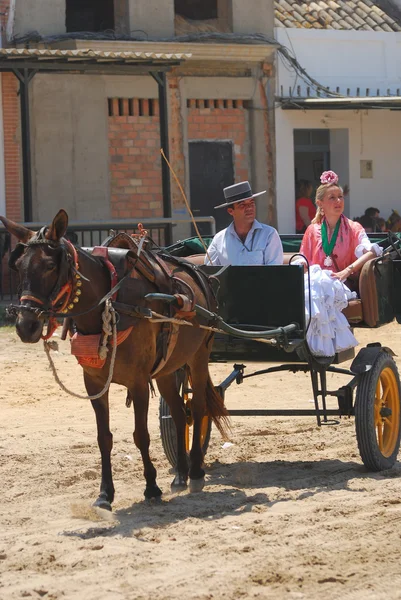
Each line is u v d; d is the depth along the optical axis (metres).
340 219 10.16
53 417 12.04
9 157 21.94
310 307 8.96
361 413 8.95
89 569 6.36
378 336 17.47
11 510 7.94
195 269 8.94
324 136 26.31
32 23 22.05
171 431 9.33
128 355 7.70
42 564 6.46
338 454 9.92
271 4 24.62
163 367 8.39
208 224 24.44
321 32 25.22
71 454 10.01
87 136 22.70
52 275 7.09
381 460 9.08
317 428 11.19
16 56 19.08
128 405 8.30
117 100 23.06
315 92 25.16
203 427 9.81
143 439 7.98
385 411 9.36
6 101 21.78
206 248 10.27
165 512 7.73
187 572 6.26
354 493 8.26
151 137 23.42
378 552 6.61
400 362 15.08
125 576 6.20
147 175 23.44
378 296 9.52
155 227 21.06
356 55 25.73
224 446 10.30
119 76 22.94
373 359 9.12
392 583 6.07
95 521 7.54
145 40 22.86
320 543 6.83
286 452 10.05
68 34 22.16
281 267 8.88
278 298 8.91
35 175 22.22
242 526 7.29
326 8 26.33
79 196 22.72
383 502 7.85
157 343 8.03
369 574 6.21
